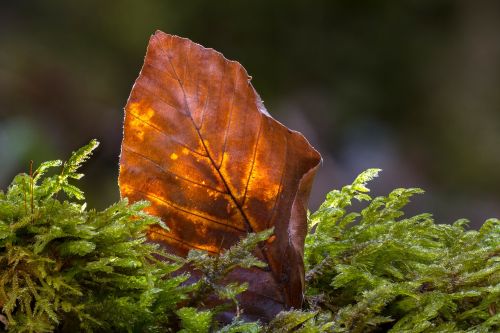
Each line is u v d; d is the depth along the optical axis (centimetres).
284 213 51
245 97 51
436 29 342
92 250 49
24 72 288
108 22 308
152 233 51
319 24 326
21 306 48
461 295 50
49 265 49
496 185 294
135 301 49
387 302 51
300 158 51
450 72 331
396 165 299
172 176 51
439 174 303
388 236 52
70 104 286
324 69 323
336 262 52
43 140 224
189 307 49
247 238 50
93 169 232
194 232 51
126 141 51
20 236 49
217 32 316
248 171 51
